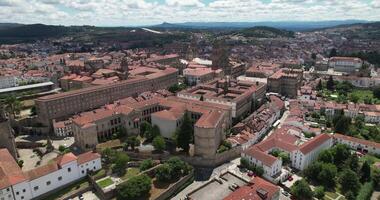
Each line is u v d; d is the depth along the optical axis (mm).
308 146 176750
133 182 145250
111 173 166000
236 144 191000
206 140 175500
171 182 158500
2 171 141000
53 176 150000
